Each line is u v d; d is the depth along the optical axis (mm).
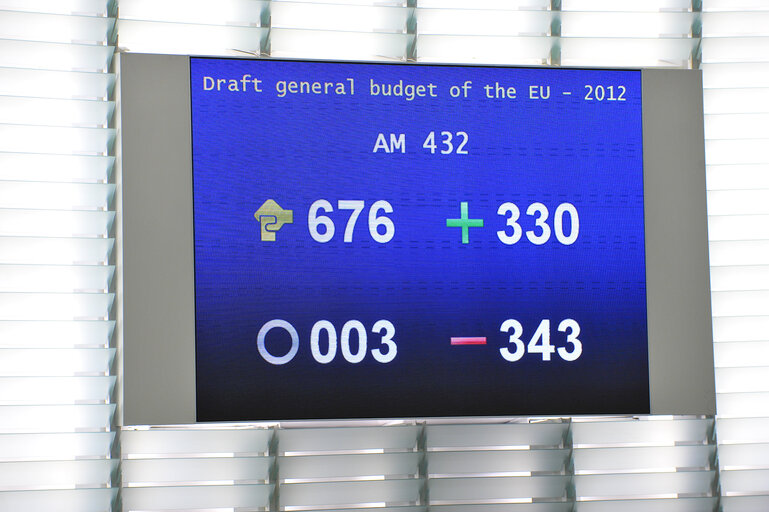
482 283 3689
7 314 3686
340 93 3703
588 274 3742
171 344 3535
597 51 4160
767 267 4105
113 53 3850
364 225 3660
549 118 3797
